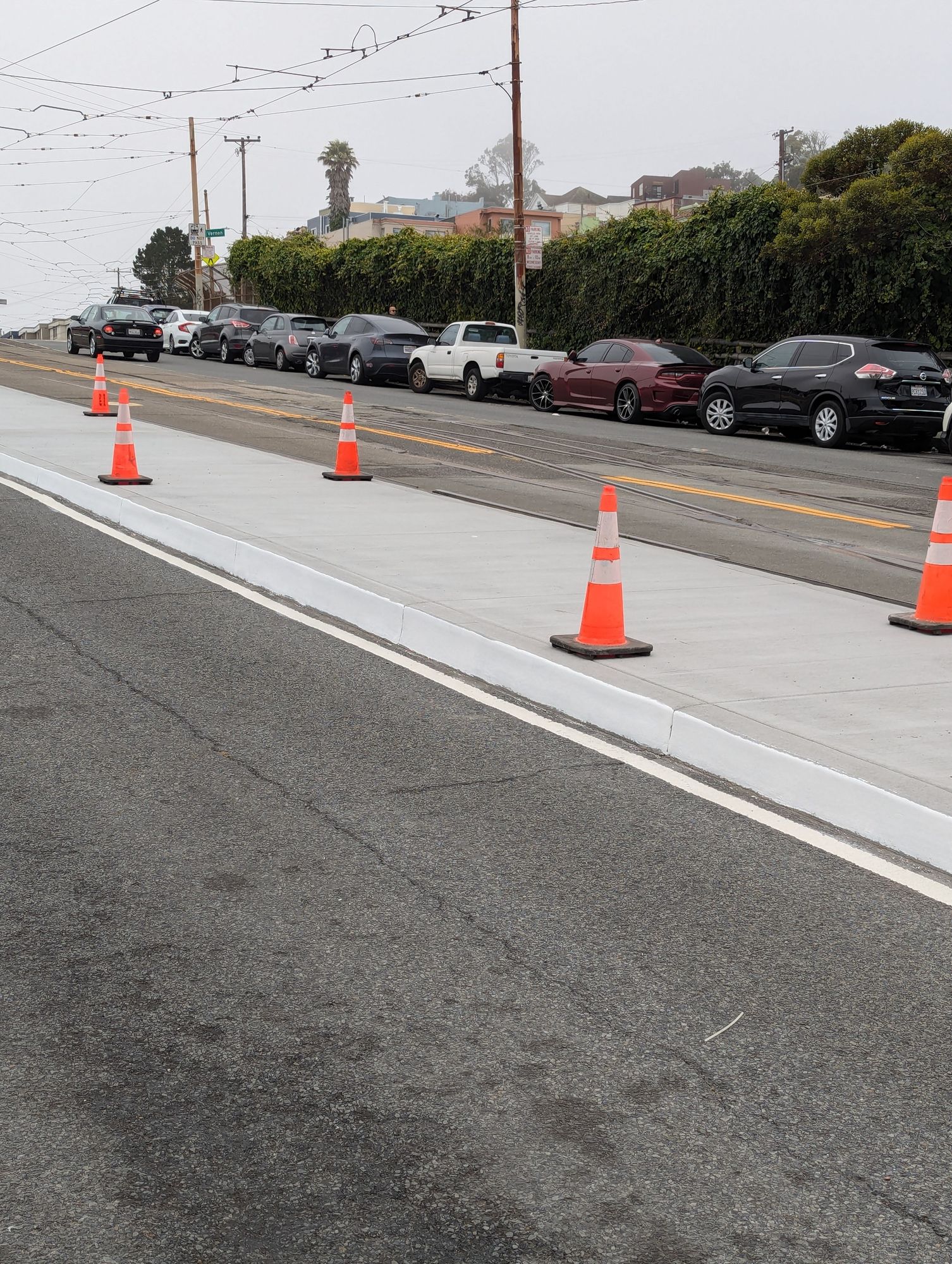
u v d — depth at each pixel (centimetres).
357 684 726
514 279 4119
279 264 5400
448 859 500
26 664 739
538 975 412
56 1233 292
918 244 2717
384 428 2167
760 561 1116
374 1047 368
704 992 405
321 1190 307
